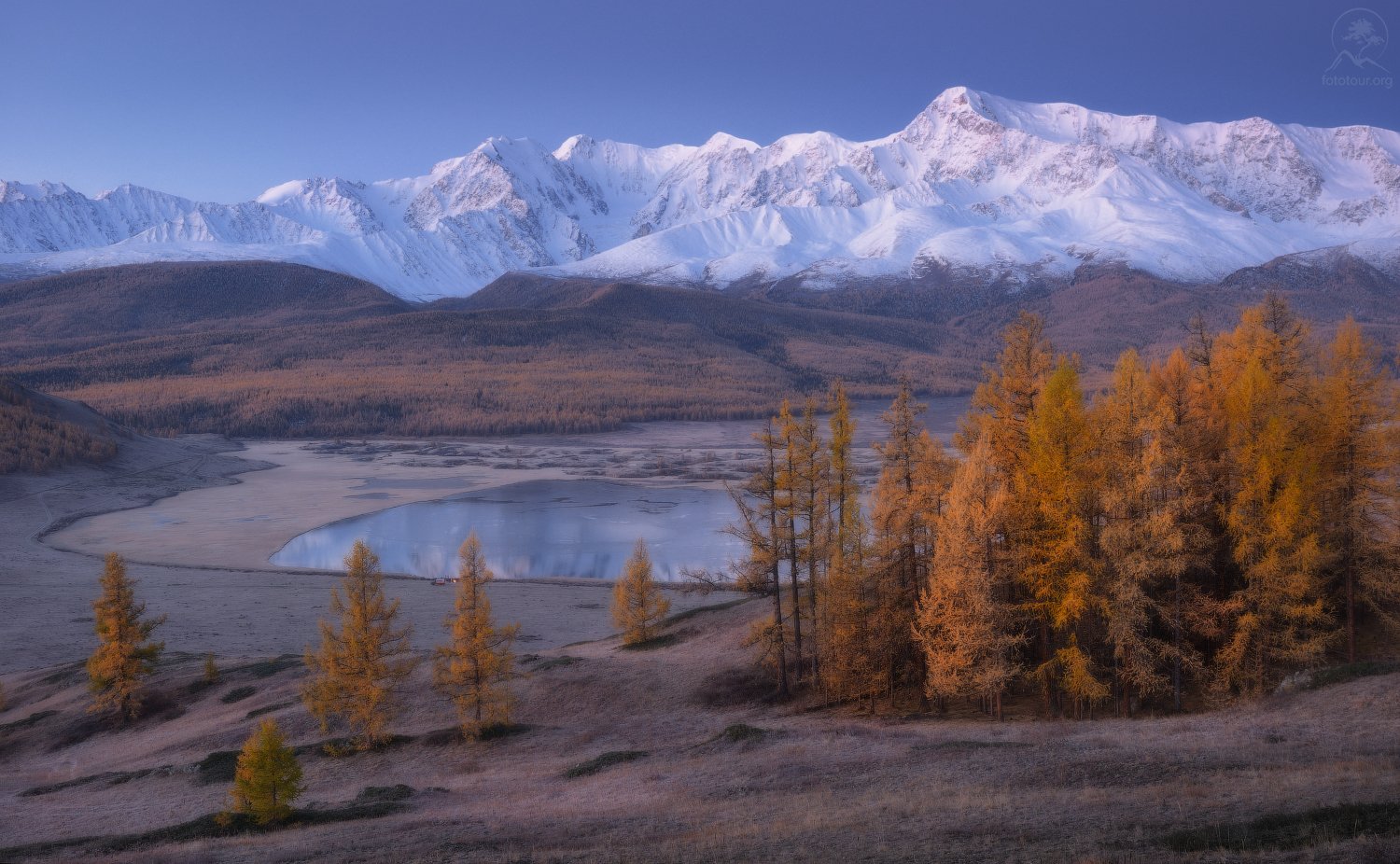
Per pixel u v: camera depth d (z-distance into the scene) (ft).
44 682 207.82
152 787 130.00
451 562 363.56
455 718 153.79
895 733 113.09
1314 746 79.71
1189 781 72.59
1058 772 81.10
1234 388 120.88
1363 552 113.39
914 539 131.54
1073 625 124.26
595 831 81.20
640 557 195.83
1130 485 111.24
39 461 519.60
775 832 72.59
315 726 153.07
